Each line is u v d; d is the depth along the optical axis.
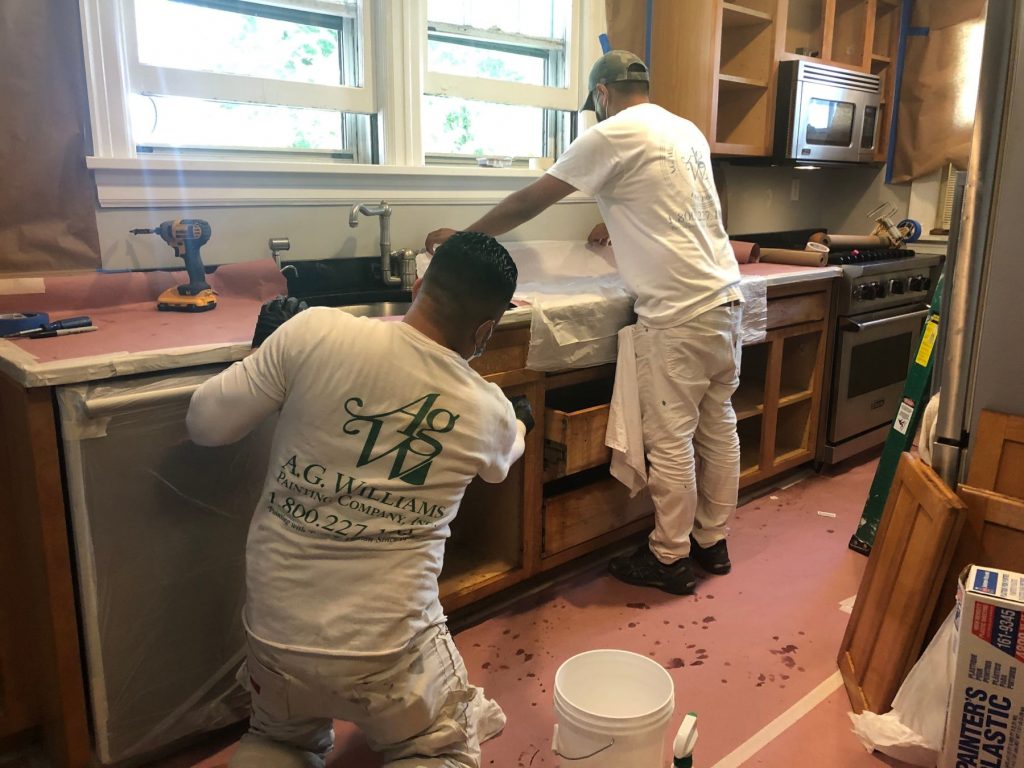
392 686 1.23
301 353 1.21
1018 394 1.55
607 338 2.14
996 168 1.52
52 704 1.47
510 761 1.54
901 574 1.65
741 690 1.77
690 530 2.21
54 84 1.75
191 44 2.02
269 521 1.25
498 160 2.60
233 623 1.54
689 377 2.07
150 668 1.45
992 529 1.53
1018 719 1.32
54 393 1.29
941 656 1.49
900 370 3.34
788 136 3.12
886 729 1.56
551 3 2.79
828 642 1.97
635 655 1.53
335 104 2.26
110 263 1.88
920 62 3.70
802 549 2.50
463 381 1.26
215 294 1.94
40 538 1.33
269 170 2.06
